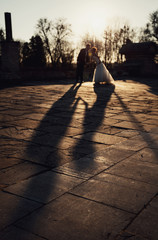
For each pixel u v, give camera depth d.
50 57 48.25
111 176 2.39
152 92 9.48
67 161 2.77
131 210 1.80
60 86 10.30
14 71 12.29
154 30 41.50
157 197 2.00
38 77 13.45
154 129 4.25
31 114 5.19
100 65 10.99
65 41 45.31
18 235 1.51
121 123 4.63
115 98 7.69
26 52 51.84
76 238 1.50
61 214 1.74
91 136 3.76
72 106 6.19
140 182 2.27
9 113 5.22
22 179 2.30
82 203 1.89
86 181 2.27
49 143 3.39
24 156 2.89
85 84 11.27
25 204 1.86
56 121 4.64
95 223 1.64
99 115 5.26
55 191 2.07
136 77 18.88
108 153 3.05
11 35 12.25
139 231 1.57
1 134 3.76
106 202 1.91
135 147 3.29
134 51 21.77
